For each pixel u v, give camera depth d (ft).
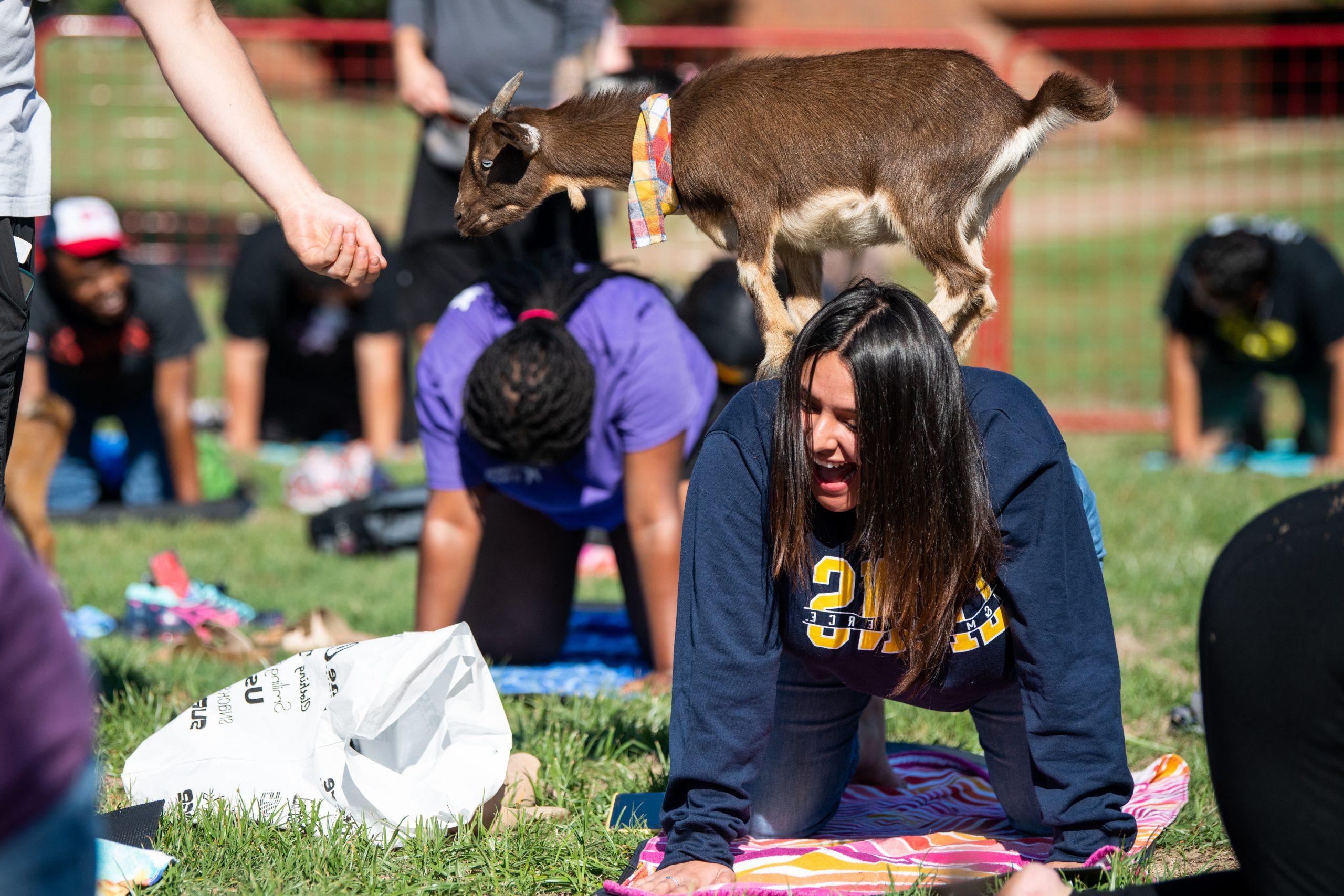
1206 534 36.50
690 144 15.14
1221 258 45.55
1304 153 108.99
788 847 15.56
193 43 16.03
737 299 28.94
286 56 105.29
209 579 34.37
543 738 19.74
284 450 50.49
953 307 14.52
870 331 12.75
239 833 15.42
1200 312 47.44
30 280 15.11
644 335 21.08
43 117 15.29
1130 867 14.02
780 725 15.70
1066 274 94.38
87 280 38.34
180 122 88.99
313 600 31.65
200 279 83.25
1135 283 91.35
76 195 85.56
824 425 13.07
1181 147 110.22
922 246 14.48
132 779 16.56
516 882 14.90
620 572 25.22
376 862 14.96
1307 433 47.93
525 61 31.48
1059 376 69.56
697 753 14.16
